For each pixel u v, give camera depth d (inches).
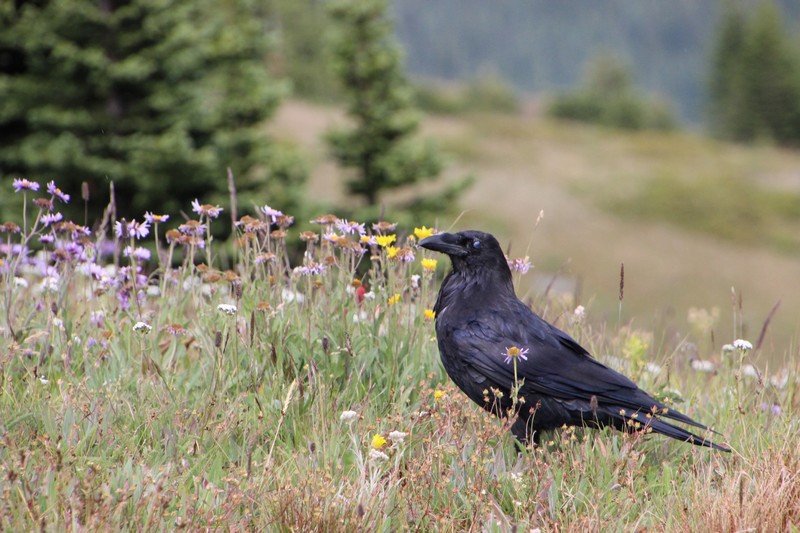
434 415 302.5
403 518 255.6
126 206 1255.5
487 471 282.0
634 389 329.7
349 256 370.9
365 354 345.4
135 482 256.8
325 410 310.8
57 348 342.6
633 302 2598.4
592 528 256.8
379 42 1589.6
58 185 1220.5
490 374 334.0
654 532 259.9
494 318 344.2
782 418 346.6
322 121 4094.5
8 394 299.4
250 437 287.7
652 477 301.1
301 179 1443.2
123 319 354.6
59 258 363.6
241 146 1374.3
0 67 1304.1
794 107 6427.2
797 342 421.1
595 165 4252.0
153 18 1245.7
